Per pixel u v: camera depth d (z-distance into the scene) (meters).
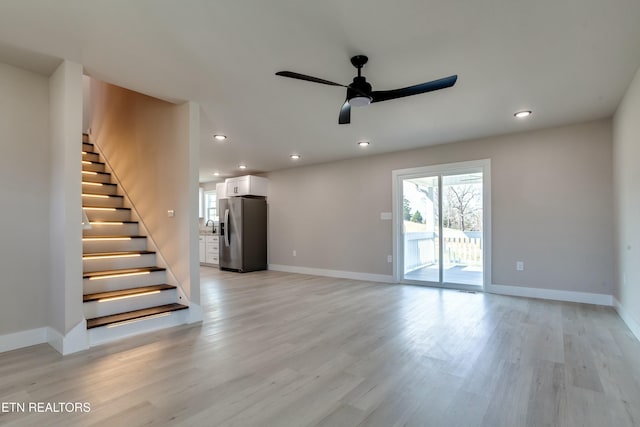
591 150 4.13
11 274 2.73
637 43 2.34
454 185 5.25
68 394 2.01
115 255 3.68
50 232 2.88
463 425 1.70
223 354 2.62
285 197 7.38
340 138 4.86
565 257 4.29
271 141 5.02
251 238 7.37
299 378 2.21
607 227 4.04
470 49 2.44
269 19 2.09
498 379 2.19
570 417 1.76
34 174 2.87
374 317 3.64
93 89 5.66
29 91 2.86
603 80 2.94
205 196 9.67
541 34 2.24
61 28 2.19
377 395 1.99
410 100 3.39
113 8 1.97
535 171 4.48
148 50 2.47
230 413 1.80
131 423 1.71
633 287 3.08
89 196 4.34
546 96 3.31
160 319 3.26
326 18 2.07
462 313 3.77
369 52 2.48
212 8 1.97
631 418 1.75
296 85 3.06
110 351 2.68
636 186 2.94
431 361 2.48
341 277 6.42
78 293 2.68
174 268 3.67
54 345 2.75
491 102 3.46
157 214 3.95
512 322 3.41
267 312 3.88
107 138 5.12
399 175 5.71
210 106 3.61
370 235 6.05
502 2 1.92
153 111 4.01
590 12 2.00
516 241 4.62
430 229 5.46
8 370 2.33
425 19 2.08
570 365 2.39
